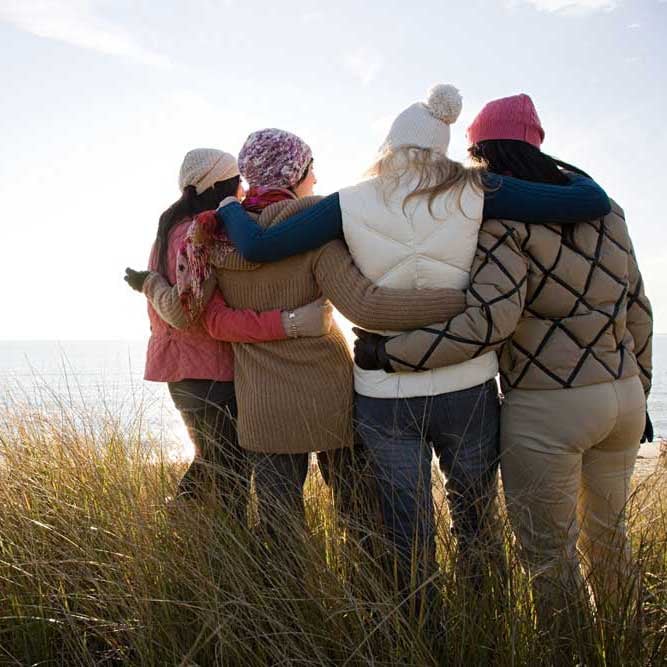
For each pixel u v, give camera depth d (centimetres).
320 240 226
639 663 190
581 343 216
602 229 224
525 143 229
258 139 247
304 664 193
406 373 220
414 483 221
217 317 245
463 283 221
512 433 224
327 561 223
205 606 205
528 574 211
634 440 228
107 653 214
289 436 241
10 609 224
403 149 220
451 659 199
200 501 248
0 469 275
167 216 277
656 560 213
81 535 239
